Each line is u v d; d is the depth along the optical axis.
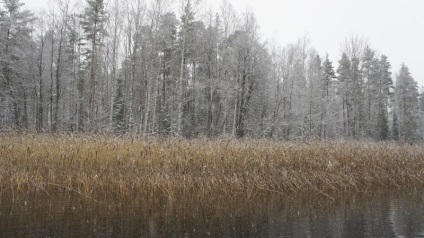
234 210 8.66
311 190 11.17
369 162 13.12
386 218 7.97
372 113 45.44
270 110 32.56
